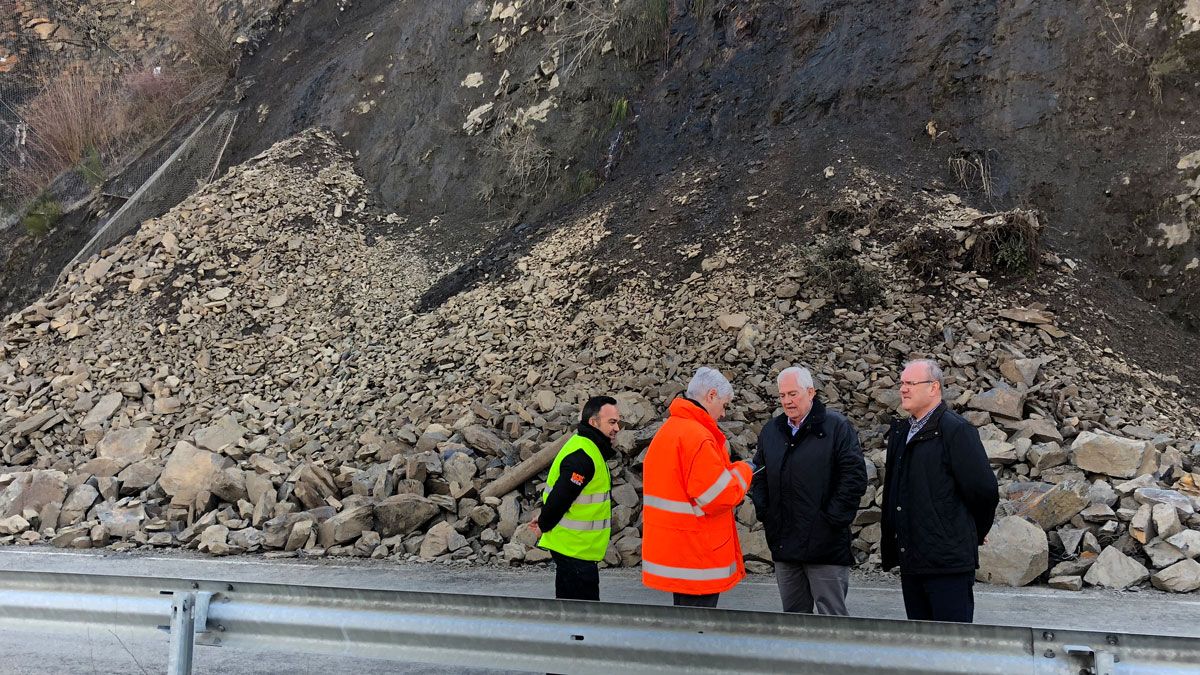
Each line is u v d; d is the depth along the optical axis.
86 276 15.00
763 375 9.17
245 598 3.31
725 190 12.47
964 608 4.14
